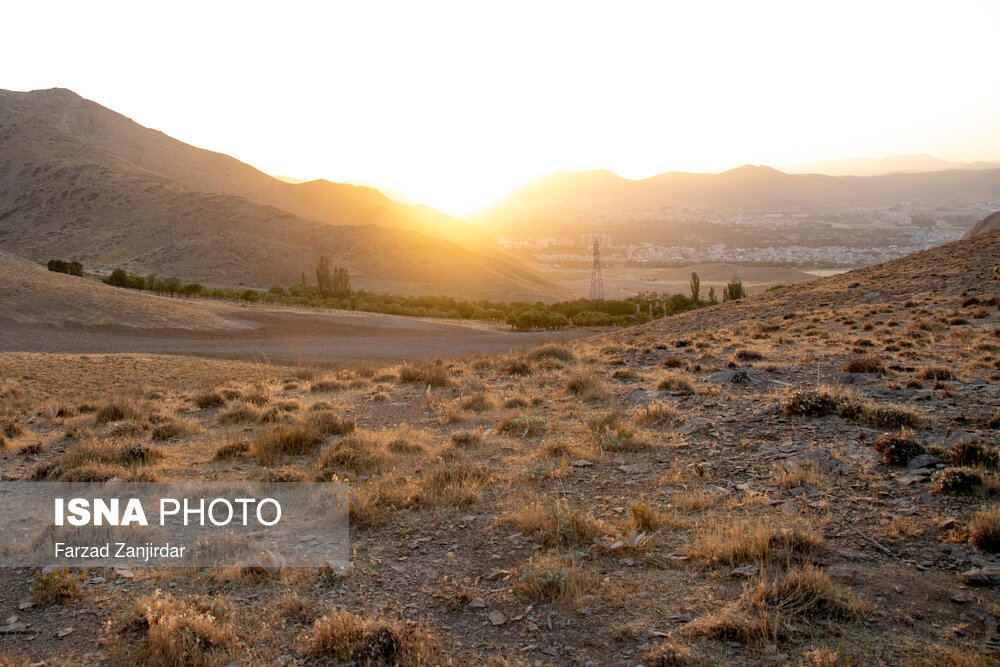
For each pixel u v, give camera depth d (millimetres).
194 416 14680
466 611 5020
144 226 187125
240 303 87062
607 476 8023
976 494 6547
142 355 38250
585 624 4734
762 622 4418
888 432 8766
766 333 22594
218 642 4609
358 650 4406
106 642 4730
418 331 73000
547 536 6152
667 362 16594
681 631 4523
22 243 181875
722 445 8953
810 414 10008
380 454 9031
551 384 15328
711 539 5770
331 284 107375
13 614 5227
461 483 7754
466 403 13305
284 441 10164
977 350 15484
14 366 29422
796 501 6703
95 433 12570
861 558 5434
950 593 4844
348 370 23062
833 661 3992
